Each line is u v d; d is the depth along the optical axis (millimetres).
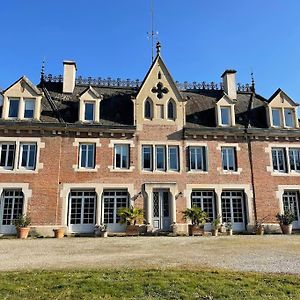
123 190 22047
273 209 22953
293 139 24469
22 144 21844
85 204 21656
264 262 10242
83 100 23188
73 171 21734
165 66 24438
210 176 22859
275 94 25359
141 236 19969
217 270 8875
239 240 16750
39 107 22594
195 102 26172
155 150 22891
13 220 20656
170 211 22000
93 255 11750
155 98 23766
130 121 23516
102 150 22359
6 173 21078
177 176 22516
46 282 7598
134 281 7664
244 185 23078
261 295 6926
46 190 21172
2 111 22047
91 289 7133
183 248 13586
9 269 9133
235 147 23734
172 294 6953
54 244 15352
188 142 23266
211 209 22609
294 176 23750
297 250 12859
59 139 22094
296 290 7223
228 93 27266
